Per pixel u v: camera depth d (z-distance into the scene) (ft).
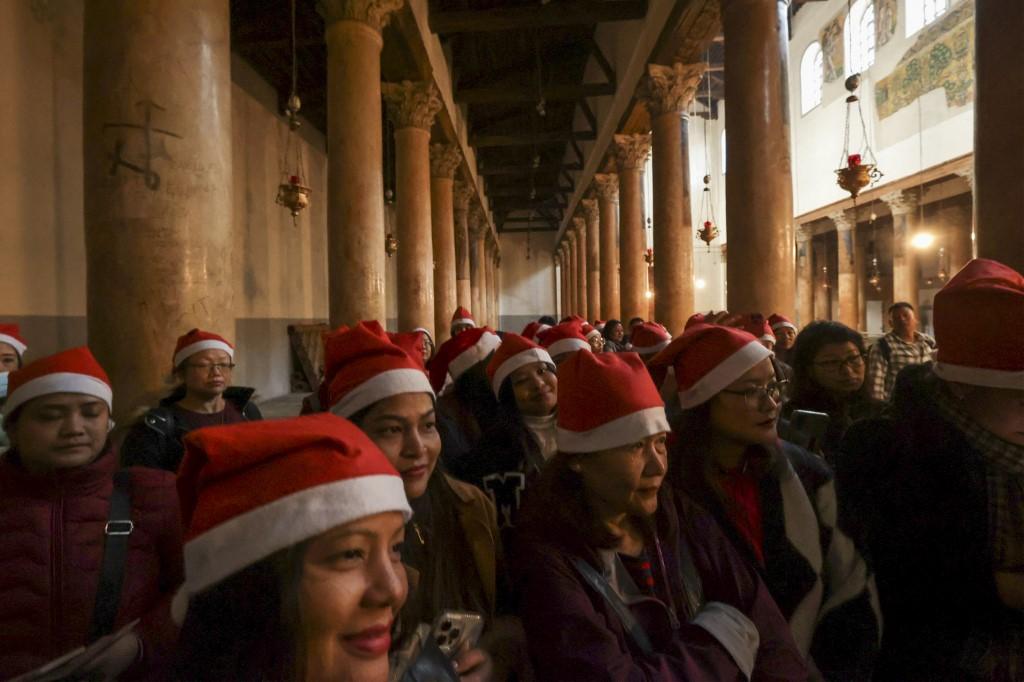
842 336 7.40
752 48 19.10
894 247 63.16
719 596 4.53
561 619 3.87
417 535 4.68
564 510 4.41
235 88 35.32
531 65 55.52
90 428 5.36
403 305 34.91
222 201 11.34
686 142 32.68
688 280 32.48
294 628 2.43
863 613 4.73
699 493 5.26
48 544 5.00
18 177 18.08
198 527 2.56
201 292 10.93
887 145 62.90
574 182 83.35
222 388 10.05
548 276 122.11
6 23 17.67
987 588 4.30
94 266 10.69
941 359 4.47
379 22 23.84
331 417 2.94
